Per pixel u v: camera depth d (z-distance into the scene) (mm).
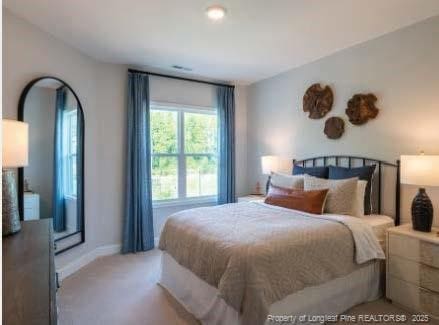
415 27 2674
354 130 3232
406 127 2770
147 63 3748
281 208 2961
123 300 2570
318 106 3596
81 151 3307
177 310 2414
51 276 1137
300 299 2029
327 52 3398
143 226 3834
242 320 1771
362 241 2340
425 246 2240
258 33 2842
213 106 4551
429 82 2596
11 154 1682
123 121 3809
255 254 1838
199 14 2459
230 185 4582
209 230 2273
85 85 3379
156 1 2254
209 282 2041
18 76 2486
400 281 2398
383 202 2961
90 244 3508
